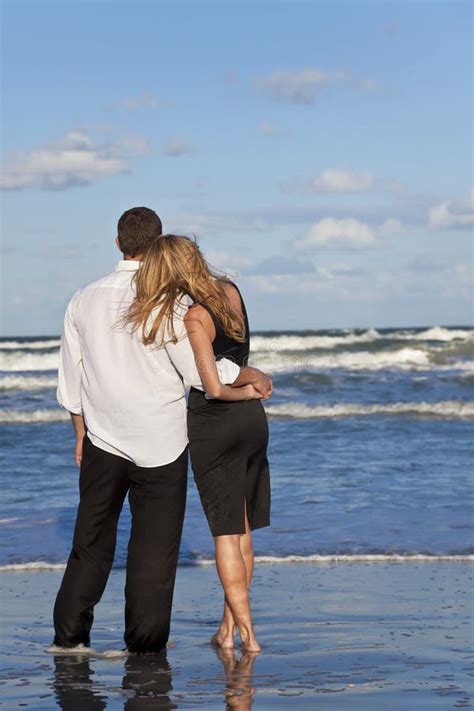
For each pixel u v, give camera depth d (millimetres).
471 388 28844
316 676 5258
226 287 5859
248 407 5844
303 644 6039
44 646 5996
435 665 5488
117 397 5723
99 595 5965
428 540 9734
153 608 5773
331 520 10727
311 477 13844
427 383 30000
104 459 5816
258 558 9000
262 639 6176
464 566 8688
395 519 10781
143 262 5715
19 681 5180
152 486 5789
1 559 8898
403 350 39062
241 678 5227
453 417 22922
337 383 30375
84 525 5906
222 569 5895
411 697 4828
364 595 7539
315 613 6938
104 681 5176
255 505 6066
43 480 13727
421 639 6133
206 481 5859
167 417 5770
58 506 11656
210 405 5805
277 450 17016
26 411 23219
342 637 6207
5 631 6391
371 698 4809
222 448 5801
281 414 23625
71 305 5918
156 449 5750
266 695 4883
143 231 5879
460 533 10047
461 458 15859
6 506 11680
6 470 14750
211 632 6438
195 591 7750
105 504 5871
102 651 5879
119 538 9703
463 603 7246
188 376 5648
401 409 24031
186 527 10312
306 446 17609
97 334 5770
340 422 21938
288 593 7613
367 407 24062
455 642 6047
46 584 7945
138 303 5660
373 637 6207
